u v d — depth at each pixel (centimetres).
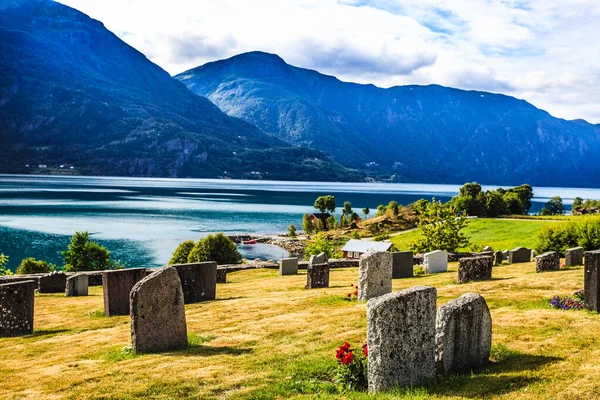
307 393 977
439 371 1033
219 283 2914
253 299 2058
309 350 1235
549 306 1573
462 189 11575
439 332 1044
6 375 1148
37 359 1288
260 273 3488
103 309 2012
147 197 18862
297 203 18775
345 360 1016
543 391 908
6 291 1588
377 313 949
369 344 966
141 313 1254
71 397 984
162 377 1070
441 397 905
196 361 1176
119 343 1403
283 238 10169
